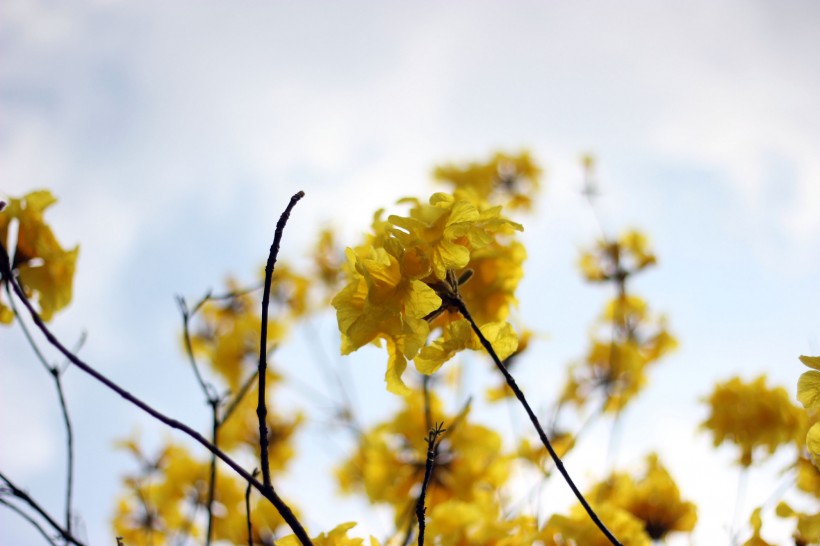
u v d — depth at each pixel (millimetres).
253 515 1356
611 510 1220
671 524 1409
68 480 1062
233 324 2355
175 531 1668
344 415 1998
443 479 1447
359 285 974
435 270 967
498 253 1071
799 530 1085
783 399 1576
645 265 2256
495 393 1728
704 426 1655
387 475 1469
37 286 1105
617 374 1988
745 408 1613
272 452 1995
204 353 2326
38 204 1107
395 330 951
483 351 994
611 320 2238
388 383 976
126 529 1682
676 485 1426
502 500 1458
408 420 1497
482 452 1462
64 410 1065
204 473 1726
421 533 943
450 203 980
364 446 1913
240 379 2211
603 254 2289
